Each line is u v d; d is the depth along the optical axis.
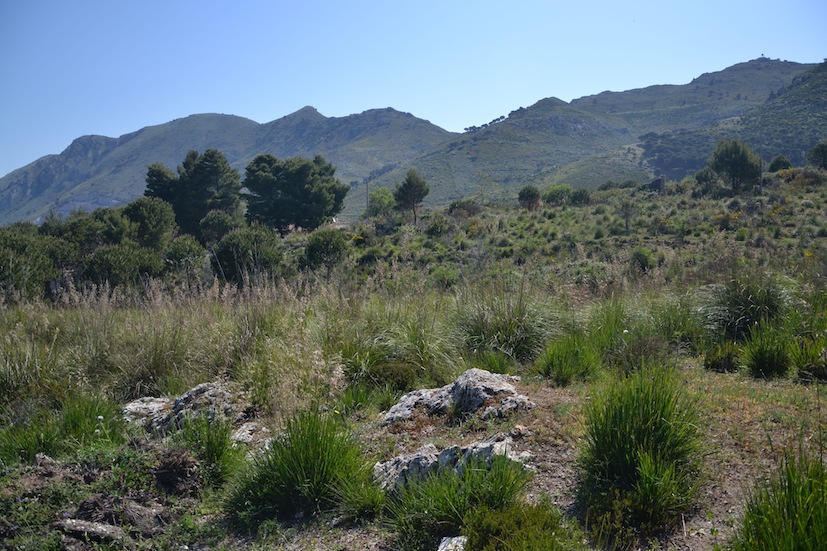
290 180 52.75
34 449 5.73
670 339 7.58
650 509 3.55
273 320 8.40
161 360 8.03
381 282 9.88
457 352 7.61
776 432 4.43
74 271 19.81
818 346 6.05
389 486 4.38
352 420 5.97
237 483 4.79
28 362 7.88
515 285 9.02
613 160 150.62
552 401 5.38
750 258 10.24
